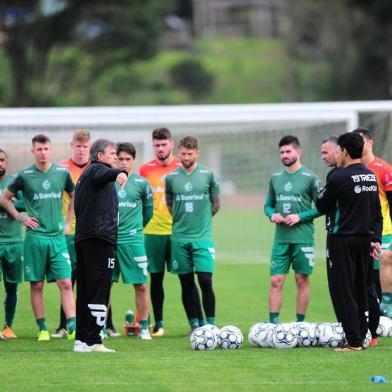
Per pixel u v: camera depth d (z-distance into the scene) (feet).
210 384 102.27
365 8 640.17
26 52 582.35
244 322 170.50
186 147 149.28
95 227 125.08
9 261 150.51
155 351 128.88
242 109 241.76
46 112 235.61
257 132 353.72
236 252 312.09
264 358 120.16
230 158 414.62
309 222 151.64
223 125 320.29
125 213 147.84
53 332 158.20
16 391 99.55
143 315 147.95
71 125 259.19
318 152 302.45
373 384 101.96
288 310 188.24
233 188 411.54
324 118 241.55
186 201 149.69
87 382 103.91
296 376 106.83
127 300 202.69
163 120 241.35
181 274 150.71
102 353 126.00
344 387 100.27
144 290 147.95
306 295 152.15
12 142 275.18
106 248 126.21
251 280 244.63
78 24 580.71
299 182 152.15
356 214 124.26
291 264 153.89
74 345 130.82
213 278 249.75
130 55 615.57
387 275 159.43
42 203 145.69
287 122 303.48
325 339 130.31
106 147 126.41
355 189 123.95
